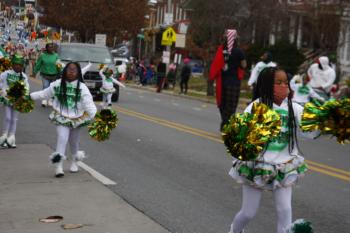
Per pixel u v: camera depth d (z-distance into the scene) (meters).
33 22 33.75
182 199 8.96
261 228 7.68
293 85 19.39
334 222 8.08
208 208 8.50
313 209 8.71
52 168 10.68
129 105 25.09
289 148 6.10
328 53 38.72
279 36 43.53
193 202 8.81
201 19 38.56
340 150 14.97
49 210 7.95
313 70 21.98
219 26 36.66
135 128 17.09
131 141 14.58
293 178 6.06
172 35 40.28
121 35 60.75
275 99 6.17
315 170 11.73
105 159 11.96
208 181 10.30
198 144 14.47
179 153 13.08
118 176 10.38
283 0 39.03
